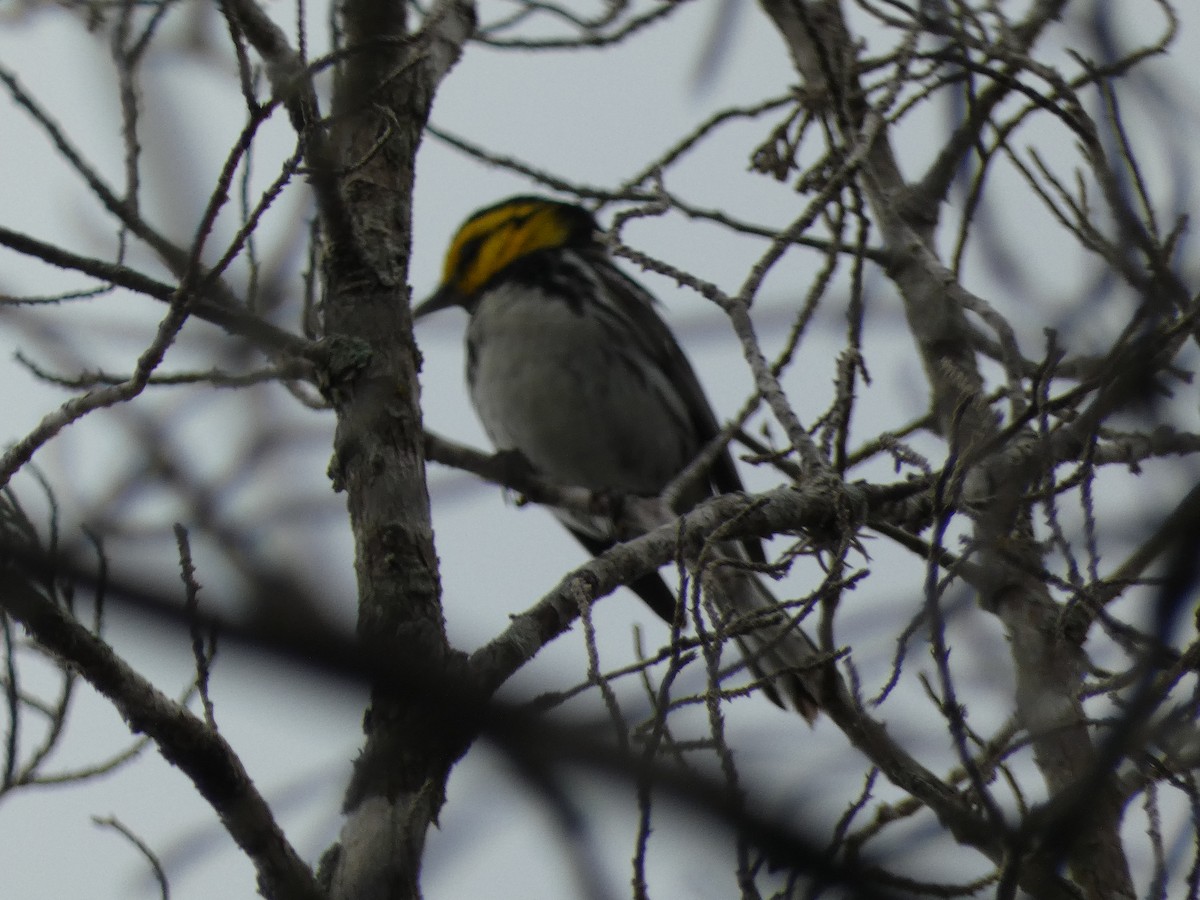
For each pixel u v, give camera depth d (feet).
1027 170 28.45
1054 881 23.21
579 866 19.13
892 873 22.74
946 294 28.58
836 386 28.60
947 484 25.62
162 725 22.38
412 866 22.17
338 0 28.76
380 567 25.04
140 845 24.40
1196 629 22.82
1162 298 26.40
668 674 22.52
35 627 21.70
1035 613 28.89
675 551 27.07
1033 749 27.35
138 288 26.35
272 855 22.93
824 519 28.45
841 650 24.16
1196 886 23.07
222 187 24.27
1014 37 32.76
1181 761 23.72
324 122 25.53
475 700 18.45
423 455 26.48
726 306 28.86
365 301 27.07
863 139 29.25
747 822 20.38
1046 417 25.26
